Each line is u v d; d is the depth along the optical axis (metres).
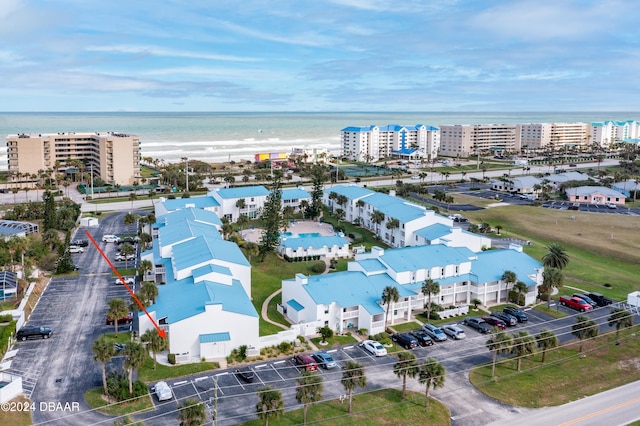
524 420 73.25
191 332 88.44
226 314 89.62
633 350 96.12
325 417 71.94
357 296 104.81
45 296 114.81
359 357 90.81
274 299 118.12
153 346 82.38
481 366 88.50
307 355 87.88
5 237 136.62
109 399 73.88
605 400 79.81
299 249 147.12
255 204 193.38
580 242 168.12
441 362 89.62
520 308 115.19
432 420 72.19
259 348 92.00
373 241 167.12
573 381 84.88
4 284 108.75
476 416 73.88
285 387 79.56
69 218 180.50
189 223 142.12
